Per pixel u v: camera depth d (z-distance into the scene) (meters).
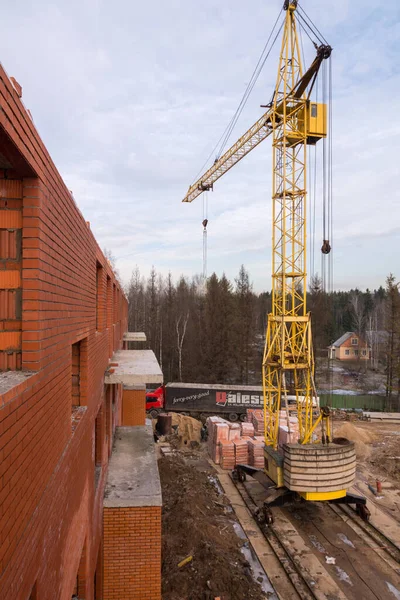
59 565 3.86
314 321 50.03
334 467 14.03
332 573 11.02
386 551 12.16
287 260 19.11
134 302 56.06
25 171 3.11
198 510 13.36
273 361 18.78
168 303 48.62
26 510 2.74
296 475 14.00
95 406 6.98
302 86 19.62
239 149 32.47
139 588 7.88
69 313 4.45
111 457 10.23
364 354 60.06
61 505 3.96
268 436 19.75
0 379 2.80
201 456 21.03
